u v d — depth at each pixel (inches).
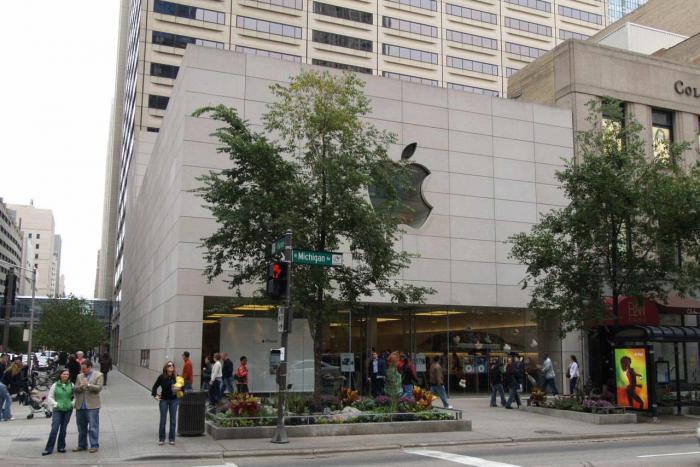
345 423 616.1
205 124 944.3
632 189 795.4
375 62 2947.8
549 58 1300.4
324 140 689.0
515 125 1152.2
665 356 1113.4
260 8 2760.8
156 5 2632.9
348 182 650.2
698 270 813.2
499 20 3297.2
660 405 828.6
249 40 2719.0
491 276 1087.6
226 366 827.4
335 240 657.6
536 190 1147.3
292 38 2790.4
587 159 832.3
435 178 1074.7
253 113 967.6
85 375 516.1
